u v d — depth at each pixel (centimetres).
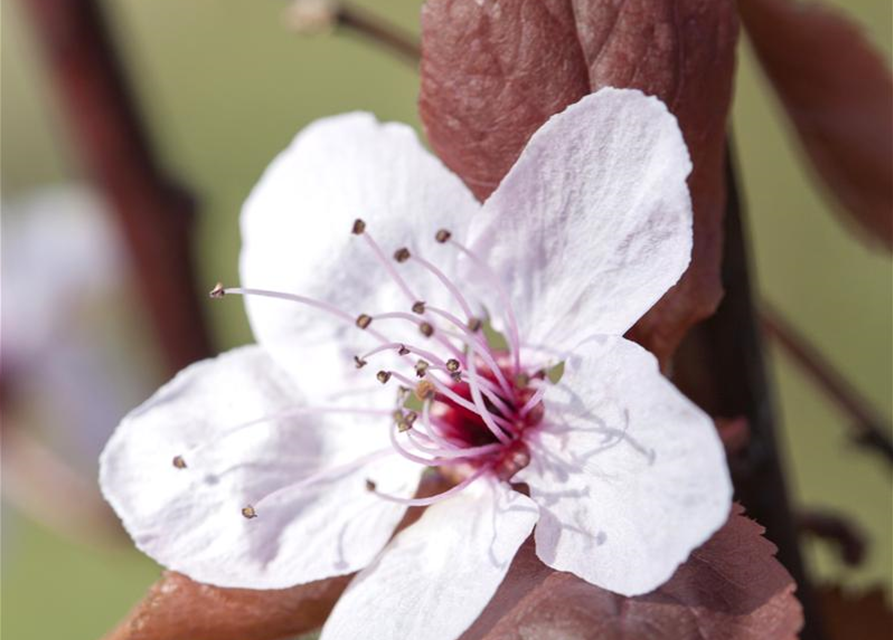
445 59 10
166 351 15
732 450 10
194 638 10
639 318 10
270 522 10
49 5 14
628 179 10
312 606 10
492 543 10
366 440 10
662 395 9
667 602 9
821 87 11
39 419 17
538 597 9
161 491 10
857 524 12
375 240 10
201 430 10
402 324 10
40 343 17
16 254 17
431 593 10
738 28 10
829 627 11
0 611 23
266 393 10
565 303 10
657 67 10
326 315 10
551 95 10
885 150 11
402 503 10
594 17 10
